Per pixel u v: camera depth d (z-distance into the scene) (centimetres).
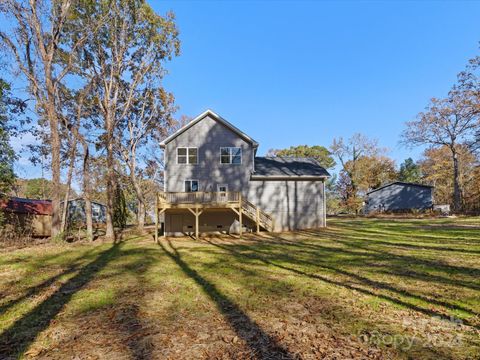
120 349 444
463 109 2856
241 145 2197
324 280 798
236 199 1962
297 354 415
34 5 1650
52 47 1719
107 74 2195
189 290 735
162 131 2912
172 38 2362
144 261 1134
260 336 475
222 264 1050
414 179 6034
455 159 3512
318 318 540
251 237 1880
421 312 553
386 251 1196
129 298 681
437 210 3638
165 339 473
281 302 631
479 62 2344
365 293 675
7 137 1767
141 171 3266
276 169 2291
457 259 998
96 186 2816
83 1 1822
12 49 1630
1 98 1678
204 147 2175
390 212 3969
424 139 3603
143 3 2147
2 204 1944
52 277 901
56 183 1731
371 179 4488
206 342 460
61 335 497
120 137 2553
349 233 1856
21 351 445
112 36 2100
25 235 1994
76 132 1850
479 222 2316
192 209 1923
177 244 1638
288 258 1129
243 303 631
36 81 1697
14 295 726
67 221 2131
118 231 2309
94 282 833
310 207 2203
